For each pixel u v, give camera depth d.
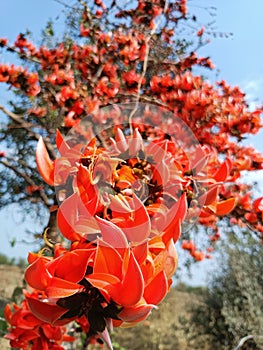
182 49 1.49
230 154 0.97
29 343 0.39
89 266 0.19
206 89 1.03
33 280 0.18
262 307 2.39
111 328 0.19
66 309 0.19
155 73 1.36
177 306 3.18
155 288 0.18
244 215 0.99
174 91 1.02
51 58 1.29
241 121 0.97
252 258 2.50
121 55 1.27
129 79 1.13
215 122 0.96
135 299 0.17
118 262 0.18
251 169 0.98
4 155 1.38
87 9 1.38
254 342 2.33
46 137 1.08
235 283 2.52
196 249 1.62
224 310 2.42
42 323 0.35
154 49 1.39
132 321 0.18
